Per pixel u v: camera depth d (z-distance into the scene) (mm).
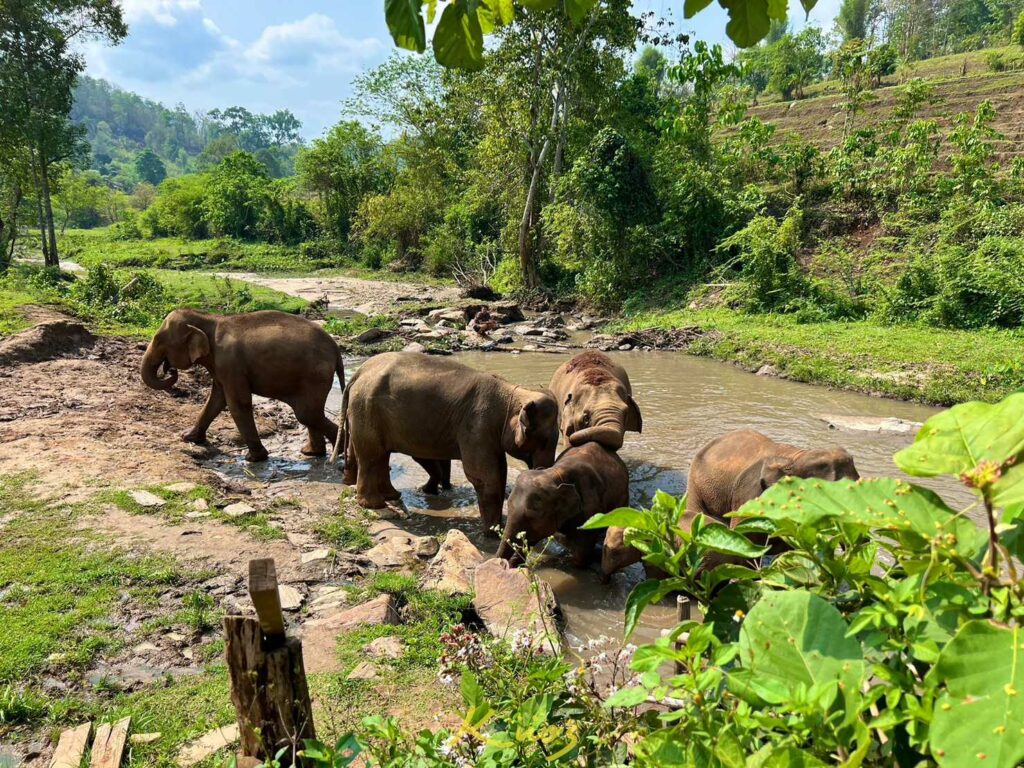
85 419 10039
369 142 52969
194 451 9688
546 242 29328
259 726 2830
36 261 45375
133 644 5008
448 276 38656
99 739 3951
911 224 22719
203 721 4082
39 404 10766
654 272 26297
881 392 13242
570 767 2158
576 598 6238
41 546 6254
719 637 1782
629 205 25766
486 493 7777
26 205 38500
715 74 27266
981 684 1079
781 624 1440
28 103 29234
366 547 6902
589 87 26922
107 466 8180
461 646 3061
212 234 62344
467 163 40875
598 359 9578
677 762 1562
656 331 19781
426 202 41969
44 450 8609
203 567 6074
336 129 53031
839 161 26281
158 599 5574
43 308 16812
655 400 13070
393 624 5316
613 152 25812
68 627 5102
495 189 31875
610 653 4852
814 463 5617
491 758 2145
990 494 1199
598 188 25344
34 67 29438
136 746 3924
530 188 28125
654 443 10461
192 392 12680
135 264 47094
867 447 10086
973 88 36031
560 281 29359
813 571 1723
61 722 4188
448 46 2088
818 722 1316
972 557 1311
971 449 1263
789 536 1699
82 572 5836
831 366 14570
